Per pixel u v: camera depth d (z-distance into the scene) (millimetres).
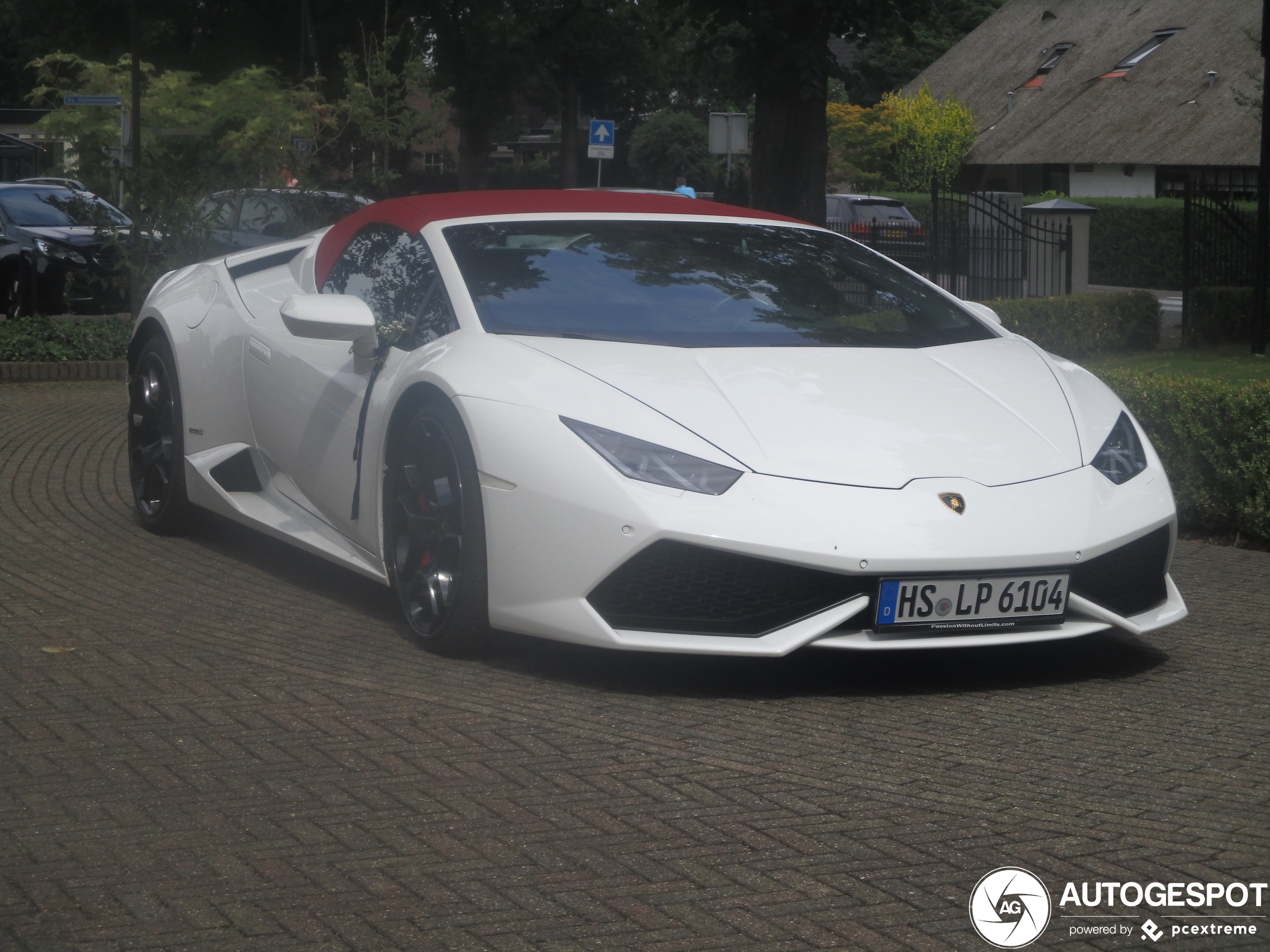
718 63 15398
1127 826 2930
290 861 2738
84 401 9922
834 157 44312
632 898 2588
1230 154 36812
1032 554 3799
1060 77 45562
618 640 3750
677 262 4848
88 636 4344
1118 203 28312
